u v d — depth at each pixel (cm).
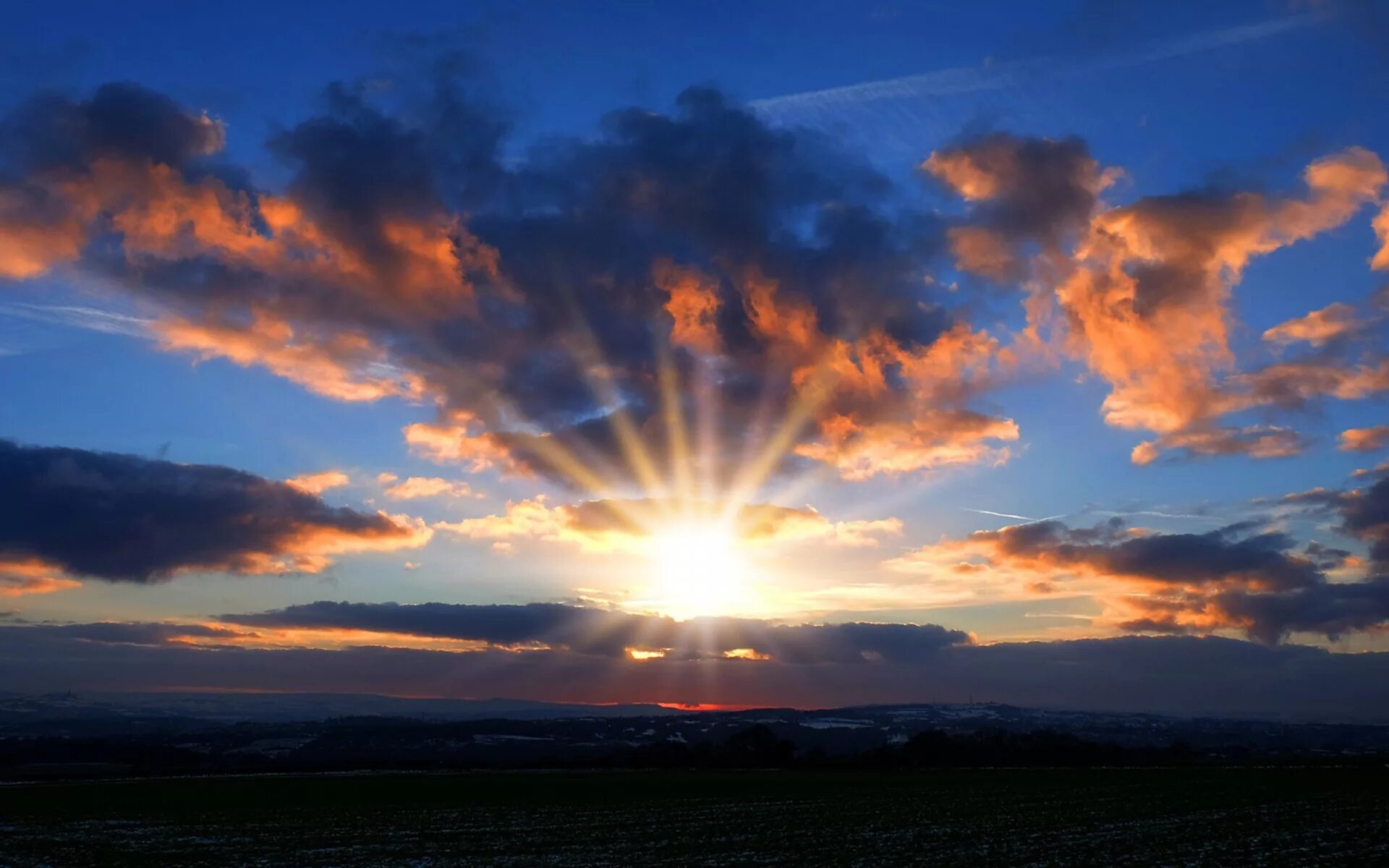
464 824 6431
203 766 14600
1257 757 17125
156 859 4650
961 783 10481
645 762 16488
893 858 4694
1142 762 16175
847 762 16762
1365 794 8212
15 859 4584
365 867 4406
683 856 4797
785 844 5272
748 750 16675
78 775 12169
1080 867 4344
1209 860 4525
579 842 5422
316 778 11425
